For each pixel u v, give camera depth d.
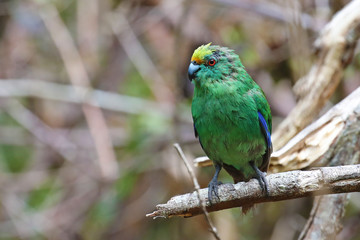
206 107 8.98
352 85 13.49
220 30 15.66
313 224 8.91
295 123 9.95
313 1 14.90
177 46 14.49
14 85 15.66
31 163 16.39
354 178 7.09
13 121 16.95
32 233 15.12
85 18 16.70
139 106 15.19
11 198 15.52
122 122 16.73
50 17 16.03
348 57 9.89
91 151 16.34
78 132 16.56
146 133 14.85
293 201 14.20
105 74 16.73
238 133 8.92
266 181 7.45
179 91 14.34
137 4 16.70
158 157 14.80
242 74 9.05
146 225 14.89
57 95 15.51
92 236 14.88
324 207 8.87
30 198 15.89
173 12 16.12
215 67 8.96
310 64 10.97
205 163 9.86
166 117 14.77
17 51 17.25
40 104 16.86
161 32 16.38
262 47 15.35
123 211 14.92
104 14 16.64
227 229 13.21
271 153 9.13
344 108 8.81
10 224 15.48
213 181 9.07
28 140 16.34
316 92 9.89
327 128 8.80
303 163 8.91
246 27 15.54
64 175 15.86
